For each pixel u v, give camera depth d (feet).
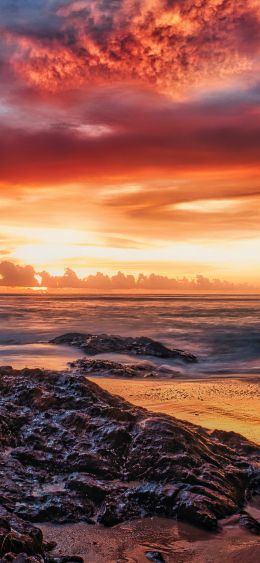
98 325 147.64
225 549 16.96
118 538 17.63
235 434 27.40
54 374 33.35
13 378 32.07
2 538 14.43
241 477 22.11
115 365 66.59
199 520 18.60
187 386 52.80
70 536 17.62
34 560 13.82
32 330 130.72
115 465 22.68
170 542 17.44
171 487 20.35
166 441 23.09
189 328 136.56
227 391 48.93
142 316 193.16
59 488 21.02
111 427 24.72
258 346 96.78
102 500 20.11
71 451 23.41
